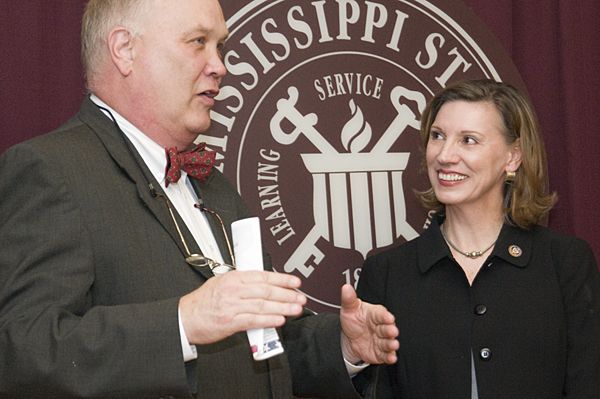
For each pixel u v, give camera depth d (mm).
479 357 1744
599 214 2465
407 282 1921
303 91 2227
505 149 1924
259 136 2162
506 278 1838
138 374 998
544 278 1833
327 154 2227
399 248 2039
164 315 1024
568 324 1810
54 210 1121
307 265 2160
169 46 1371
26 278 1059
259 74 2188
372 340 1325
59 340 992
